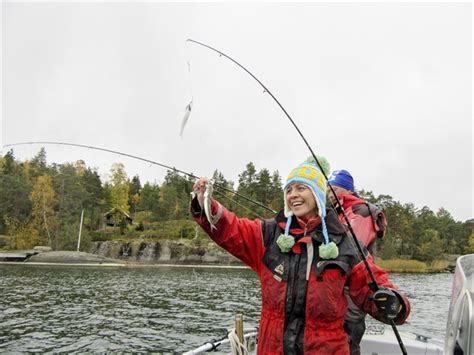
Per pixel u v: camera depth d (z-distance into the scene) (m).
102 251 57.84
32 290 21.67
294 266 2.09
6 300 17.77
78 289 22.62
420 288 30.36
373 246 3.26
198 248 57.06
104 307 16.39
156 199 77.75
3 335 11.27
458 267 1.96
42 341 10.68
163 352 9.77
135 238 65.31
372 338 4.30
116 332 11.79
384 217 3.41
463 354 1.58
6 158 73.88
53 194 63.16
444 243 82.62
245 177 76.75
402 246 75.38
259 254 2.25
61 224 62.00
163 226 69.19
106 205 77.00
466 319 1.61
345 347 2.05
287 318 2.05
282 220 2.27
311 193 2.17
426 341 4.39
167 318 14.12
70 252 51.91
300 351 2.00
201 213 2.23
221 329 12.30
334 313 2.02
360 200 3.43
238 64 2.80
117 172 76.75
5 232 62.66
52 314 14.57
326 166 3.56
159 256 56.62
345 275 2.07
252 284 28.00
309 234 2.13
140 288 23.97
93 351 9.82
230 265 55.47
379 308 1.97
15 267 40.88
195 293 21.94
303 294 2.03
